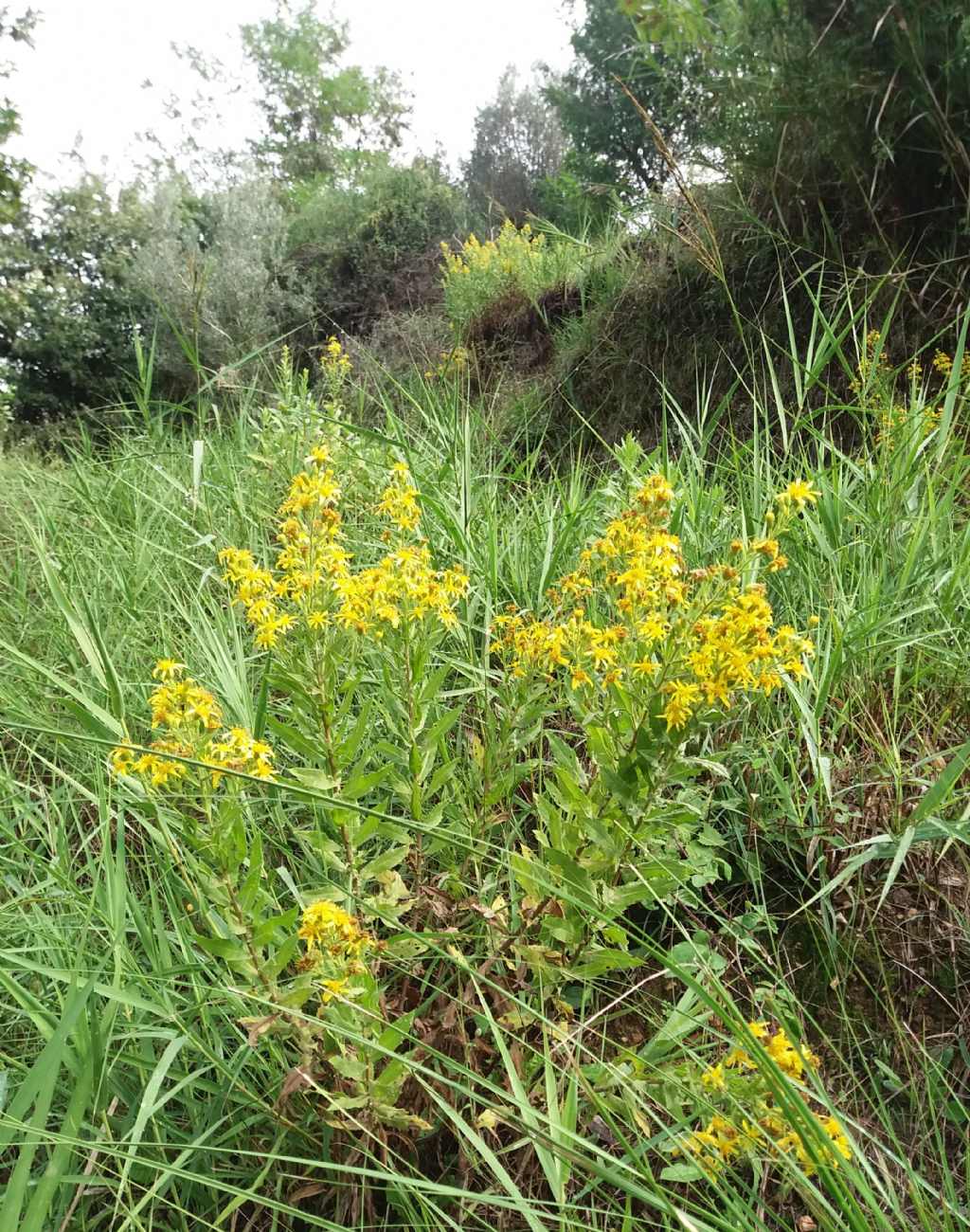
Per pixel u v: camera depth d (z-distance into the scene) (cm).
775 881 201
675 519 256
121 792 179
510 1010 152
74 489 369
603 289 621
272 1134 150
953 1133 157
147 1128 147
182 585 321
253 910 138
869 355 382
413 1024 147
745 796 210
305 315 1285
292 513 163
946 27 350
